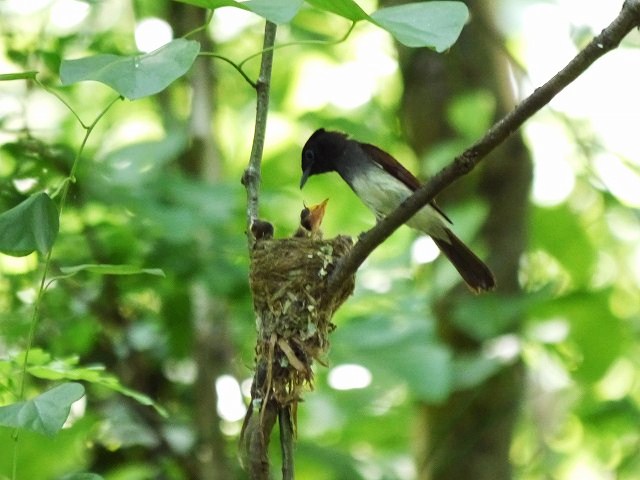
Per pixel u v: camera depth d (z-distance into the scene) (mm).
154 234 12031
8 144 11500
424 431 14016
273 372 7457
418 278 12672
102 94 15453
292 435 7219
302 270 7895
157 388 13164
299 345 7641
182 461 12586
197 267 11820
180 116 16422
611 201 15000
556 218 15844
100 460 12586
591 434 14938
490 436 13820
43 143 11750
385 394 14016
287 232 13172
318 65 17953
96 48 12414
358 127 15852
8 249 6070
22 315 11617
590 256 15742
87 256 12086
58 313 12141
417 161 14516
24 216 6113
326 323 7879
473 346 12539
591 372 13992
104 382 7406
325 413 13625
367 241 7426
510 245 13906
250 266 7707
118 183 11914
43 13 12695
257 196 7211
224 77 17484
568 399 16156
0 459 11312
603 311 13820
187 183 12203
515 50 16953
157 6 15570
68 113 14531
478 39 14492
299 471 14273
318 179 15719
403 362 11266
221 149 15633
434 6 6145
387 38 17734
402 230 14320
